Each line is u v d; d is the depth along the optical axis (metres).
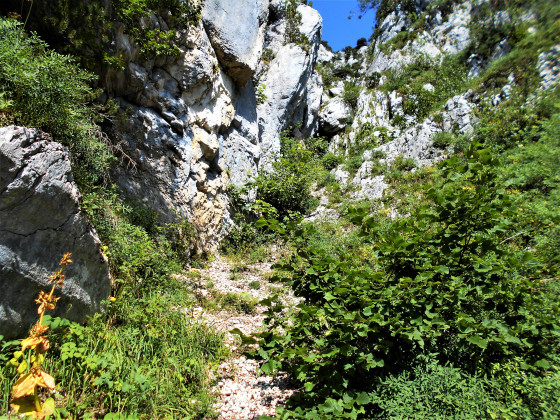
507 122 11.27
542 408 2.37
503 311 2.96
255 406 3.45
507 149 10.49
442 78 23.64
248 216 11.80
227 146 11.21
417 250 3.06
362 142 23.36
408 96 24.64
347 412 2.67
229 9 10.40
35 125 3.31
